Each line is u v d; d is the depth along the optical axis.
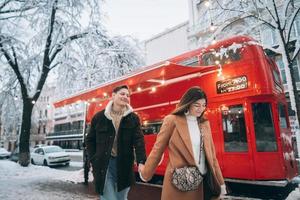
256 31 10.64
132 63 19.17
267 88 7.06
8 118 20.69
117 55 18.36
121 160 3.05
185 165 2.45
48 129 64.00
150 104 10.02
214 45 8.30
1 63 17.77
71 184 10.30
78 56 17.75
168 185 2.46
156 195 8.06
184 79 8.83
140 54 20.00
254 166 6.81
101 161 2.99
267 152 6.87
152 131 9.78
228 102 7.56
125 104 3.20
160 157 2.62
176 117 2.62
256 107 7.11
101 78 17.81
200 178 2.38
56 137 59.47
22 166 16.31
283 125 7.72
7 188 9.27
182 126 2.57
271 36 17.34
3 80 18.70
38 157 22.08
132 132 3.16
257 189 7.82
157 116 9.63
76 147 54.56
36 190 8.88
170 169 2.48
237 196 7.21
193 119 2.64
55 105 12.39
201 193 2.41
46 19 17.27
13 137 58.62
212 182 2.45
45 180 11.49
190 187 2.34
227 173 7.30
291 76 8.04
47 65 17.77
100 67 18.00
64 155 21.59
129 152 3.13
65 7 17.45
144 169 2.62
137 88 10.12
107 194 2.99
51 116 63.94
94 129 3.19
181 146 2.50
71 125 56.38
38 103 26.67
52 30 17.55
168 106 9.28
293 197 6.53
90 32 17.75
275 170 6.77
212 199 2.50
